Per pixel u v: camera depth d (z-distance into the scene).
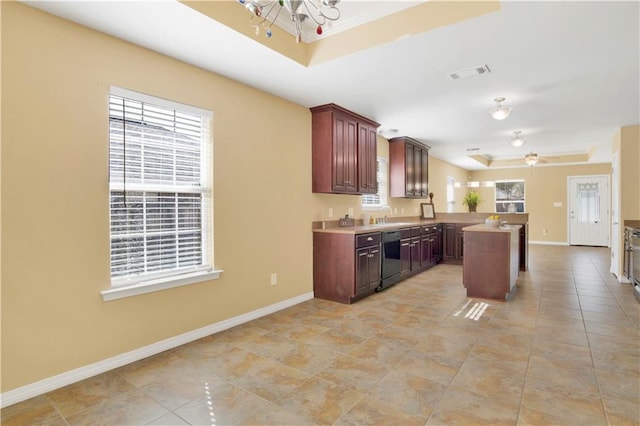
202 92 3.05
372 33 2.72
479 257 4.23
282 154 3.89
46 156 2.16
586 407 1.93
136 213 2.66
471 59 2.92
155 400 2.05
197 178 3.07
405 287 4.85
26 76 2.08
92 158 2.36
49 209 2.17
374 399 2.04
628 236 4.81
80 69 2.30
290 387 2.18
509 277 4.06
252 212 3.52
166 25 2.32
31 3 2.06
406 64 3.02
